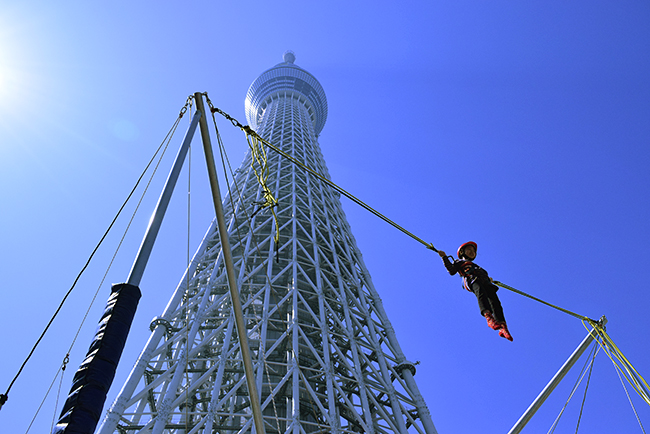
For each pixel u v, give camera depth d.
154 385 39.78
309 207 69.75
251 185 78.31
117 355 9.68
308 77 159.00
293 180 76.56
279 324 51.41
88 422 8.63
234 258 60.09
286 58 178.38
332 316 53.22
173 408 36.16
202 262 60.19
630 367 15.76
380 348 51.88
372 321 56.12
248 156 93.06
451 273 11.60
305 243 64.94
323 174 92.56
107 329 9.81
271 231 63.53
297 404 37.41
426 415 44.78
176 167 12.30
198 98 14.02
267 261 58.00
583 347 17.28
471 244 11.91
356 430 45.59
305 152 96.69
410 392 47.84
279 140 100.62
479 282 10.83
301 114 129.25
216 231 66.00
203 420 35.28
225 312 53.44
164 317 46.91
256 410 9.41
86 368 9.28
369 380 48.19
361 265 70.44
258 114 153.12
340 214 83.81
